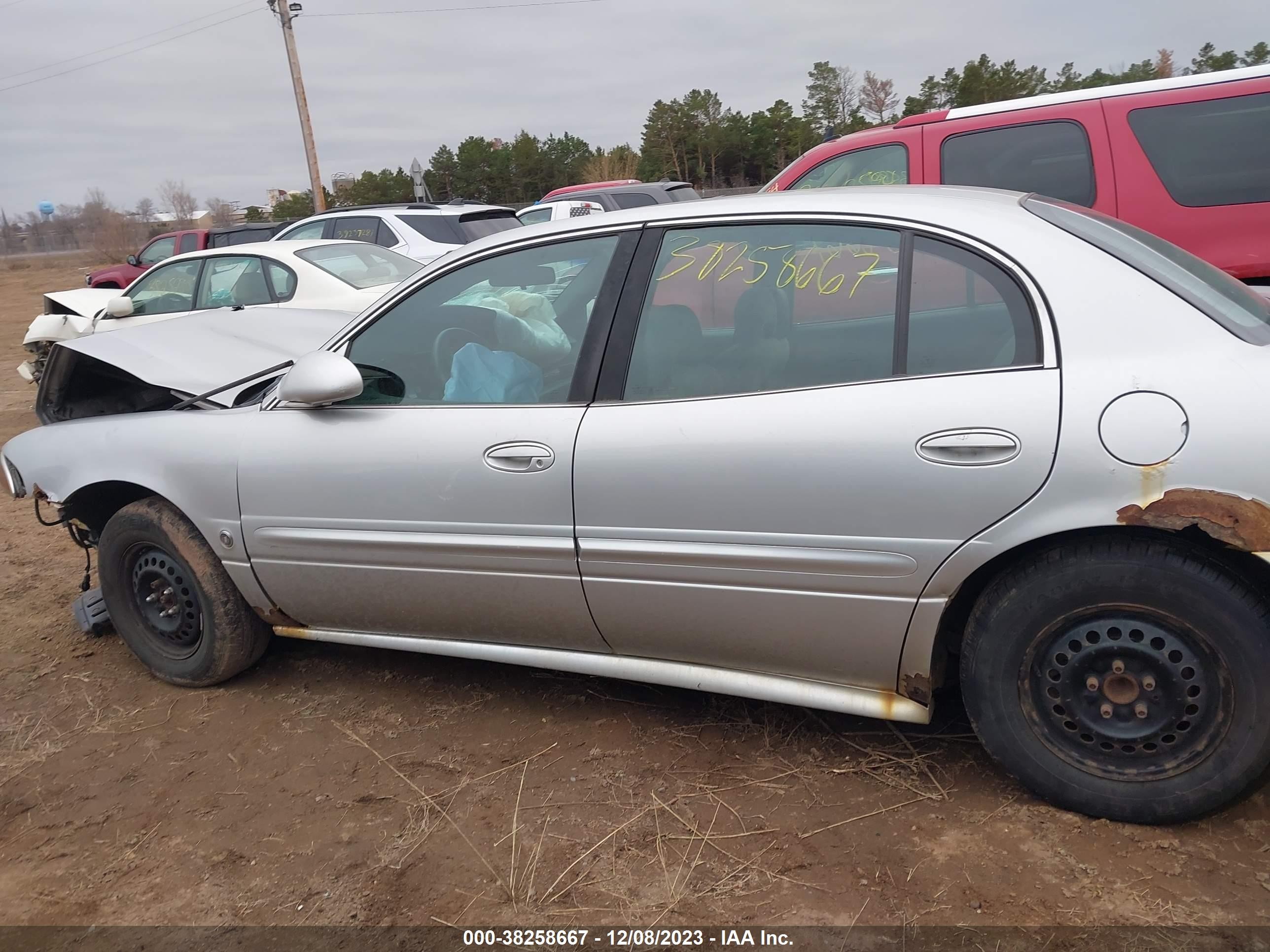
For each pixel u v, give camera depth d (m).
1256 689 2.21
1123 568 2.25
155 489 3.48
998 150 5.65
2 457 4.00
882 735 2.97
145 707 3.61
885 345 2.48
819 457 2.45
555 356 2.94
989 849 2.41
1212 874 2.25
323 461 3.13
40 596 4.82
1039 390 2.26
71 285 32.06
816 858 2.45
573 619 2.94
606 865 2.50
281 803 2.91
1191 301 2.28
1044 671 2.41
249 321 4.54
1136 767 2.37
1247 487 2.09
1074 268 2.34
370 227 10.88
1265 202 5.09
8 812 2.98
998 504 2.29
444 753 3.11
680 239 2.81
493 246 3.09
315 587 3.32
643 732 3.12
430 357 3.13
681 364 2.71
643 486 2.66
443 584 3.06
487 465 2.87
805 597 2.56
